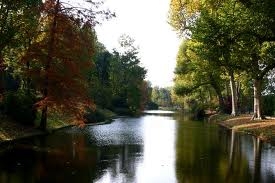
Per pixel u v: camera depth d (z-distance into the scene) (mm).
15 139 28375
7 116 32562
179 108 170250
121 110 89750
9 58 34875
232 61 33906
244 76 52062
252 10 26750
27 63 33281
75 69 31578
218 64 33031
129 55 104562
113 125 49031
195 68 65688
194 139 32906
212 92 88812
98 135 35250
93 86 74188
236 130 42188
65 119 43625
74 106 31922
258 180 16891
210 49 29172
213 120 62562
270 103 66438
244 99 87188
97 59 91438
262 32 28172
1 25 29109
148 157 22938
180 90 74750
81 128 42188
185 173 18344
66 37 31016
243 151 25703
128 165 20250
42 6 30719
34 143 27547
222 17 28188
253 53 32438
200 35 28672
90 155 23344
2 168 18672
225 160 22062
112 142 30031
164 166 20062
